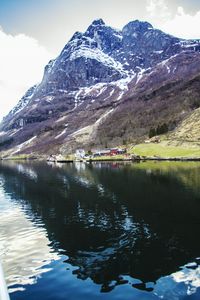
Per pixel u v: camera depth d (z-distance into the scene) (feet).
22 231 157.58
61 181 353.10
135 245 128.16
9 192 289.53
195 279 96.07
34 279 101.24
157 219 165.27
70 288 93.56
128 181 313.32
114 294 88.84
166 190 248.32
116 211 188.24
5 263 116.37
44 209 207.41
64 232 152.35
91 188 284.20
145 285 93.35
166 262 109.50
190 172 362.33
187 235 137.39
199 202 200.03
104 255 119.14
